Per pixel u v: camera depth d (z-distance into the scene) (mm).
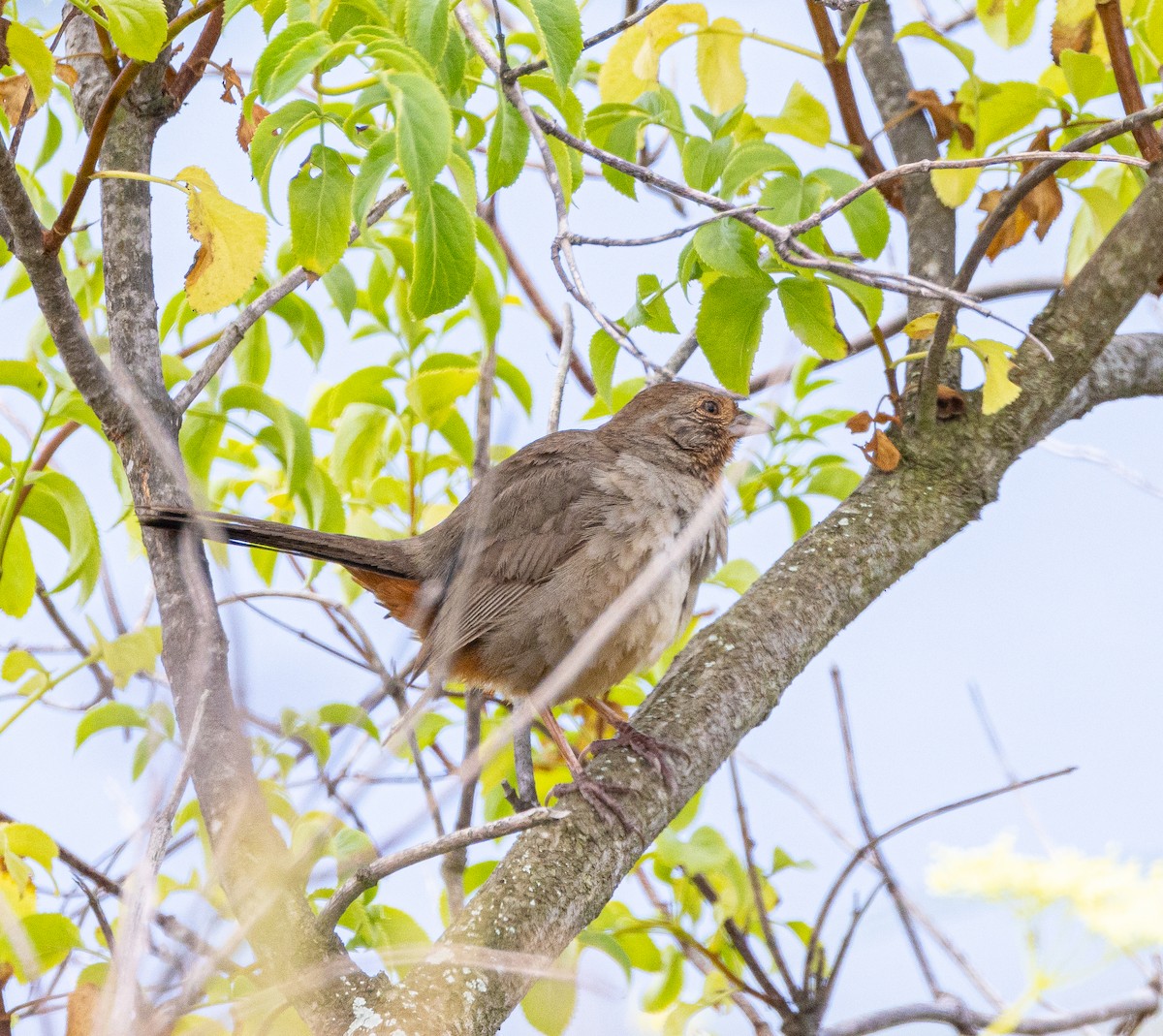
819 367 8688
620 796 6172
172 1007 2859
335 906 4887
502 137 5977
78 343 5781
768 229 5586
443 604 7473
